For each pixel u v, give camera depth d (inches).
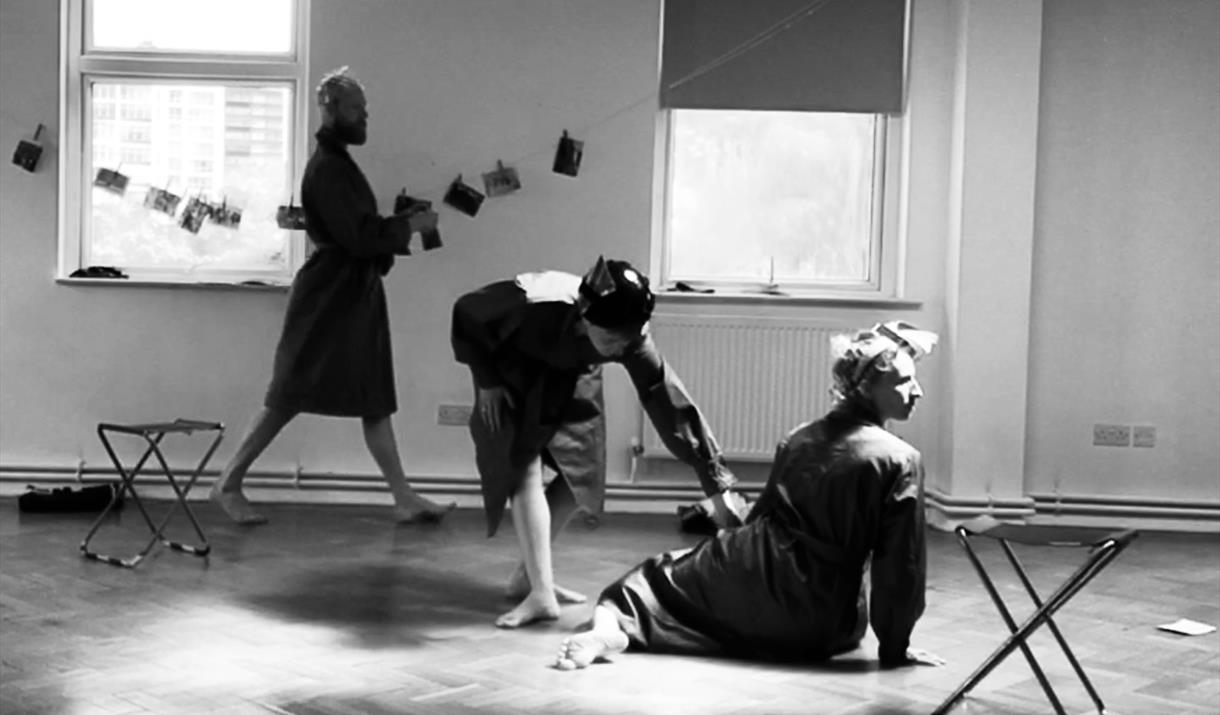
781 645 172.9
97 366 289.4
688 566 177.0
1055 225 288.2
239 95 292.4
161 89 292.7
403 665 167.6
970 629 193.9
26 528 254.1
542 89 287.7
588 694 156.5
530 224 288.8
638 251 288.8
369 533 256.5
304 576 217.9
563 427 190.9
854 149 294.5
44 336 288.8
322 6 286.0
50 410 289.4
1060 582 228.2
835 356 176.4
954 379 281.0
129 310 288.8
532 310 181.8
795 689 160.7
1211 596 221.1
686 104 287.9
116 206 293.6
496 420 187.9
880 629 171.0
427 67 287.1
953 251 283.0
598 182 288.2
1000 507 281.0
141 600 198.8
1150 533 285.1
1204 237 288.7
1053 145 287.6
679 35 287.1
